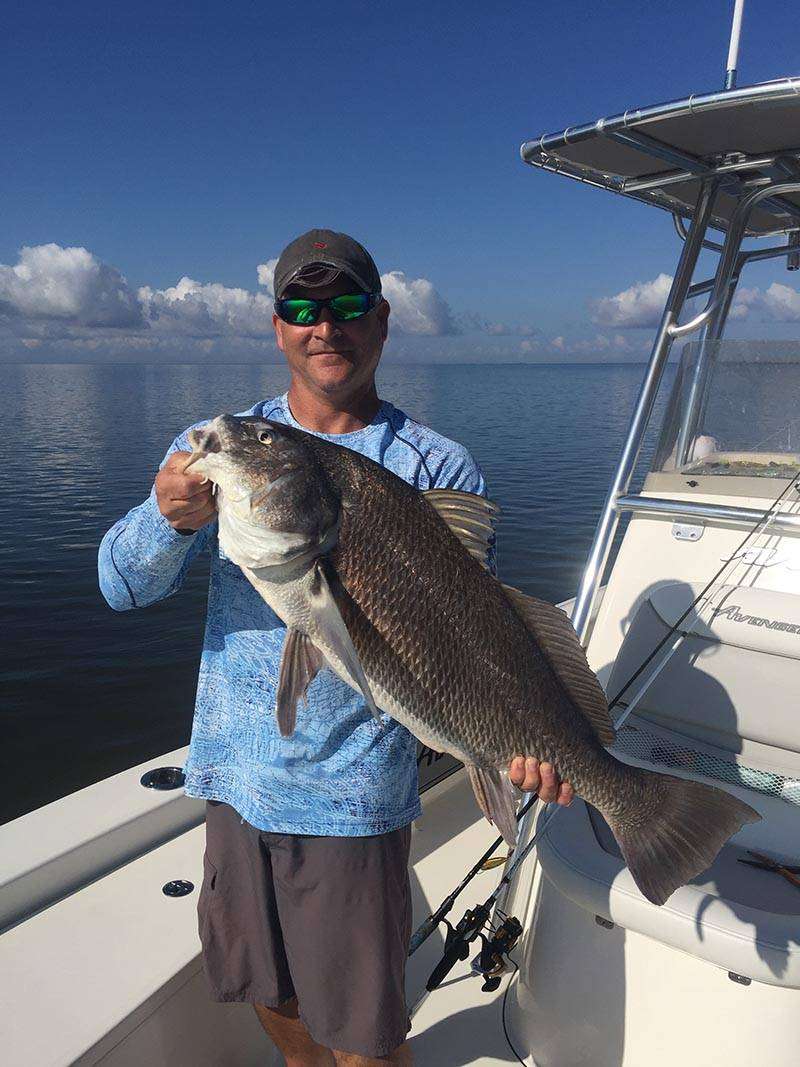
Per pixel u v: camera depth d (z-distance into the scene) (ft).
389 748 6.28
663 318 11.02
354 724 6.20
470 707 6.19
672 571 10.10
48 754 25.46
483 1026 8.79
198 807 9.73
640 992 7.21
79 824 8.78
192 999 7.50
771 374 10.93
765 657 8.65
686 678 9.09
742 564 9.52
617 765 6.61
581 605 9.98
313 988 6.27
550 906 7.94
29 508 63.10
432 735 6.14
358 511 5.86
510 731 6.31
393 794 6.34
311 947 6.24
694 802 6.49
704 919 6.74
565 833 7.81
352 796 6.19
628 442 10.53
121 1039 6.68
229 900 6.61
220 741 6.61
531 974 8.08
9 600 38.93
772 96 8.01
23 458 93.09
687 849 6.37
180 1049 7.38
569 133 9.79
